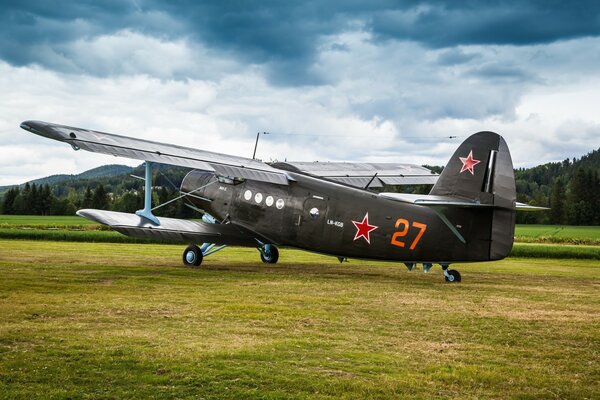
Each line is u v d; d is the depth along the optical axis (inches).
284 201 690.2
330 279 624.4
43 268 669.3
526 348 322.3
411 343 326.3
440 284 596.1
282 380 253.0
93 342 304.0
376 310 426.0
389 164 820.0
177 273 650.2
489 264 932.6
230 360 279.3
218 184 752.3
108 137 595.5
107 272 644.7
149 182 685.9
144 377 251.6
